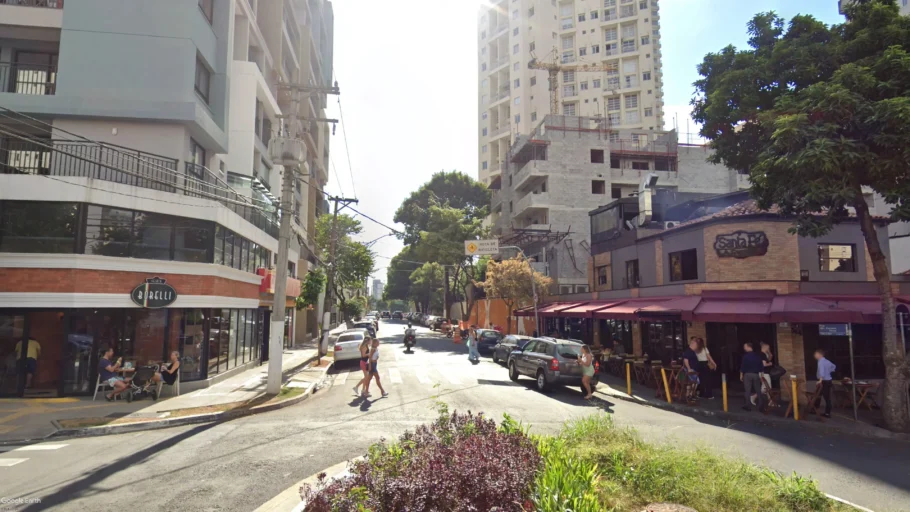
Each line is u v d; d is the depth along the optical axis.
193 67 17.77
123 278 13.99
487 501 4.27
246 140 26.34
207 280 15.73
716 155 14.98
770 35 14.33
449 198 60.34
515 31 74.12
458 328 41.09
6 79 17.77
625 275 22.84
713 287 16.89
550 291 38.25
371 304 178.88
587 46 78.56
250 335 21.83
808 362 15.16
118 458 8.20
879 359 15.48
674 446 6.87
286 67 38.91
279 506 5.84
